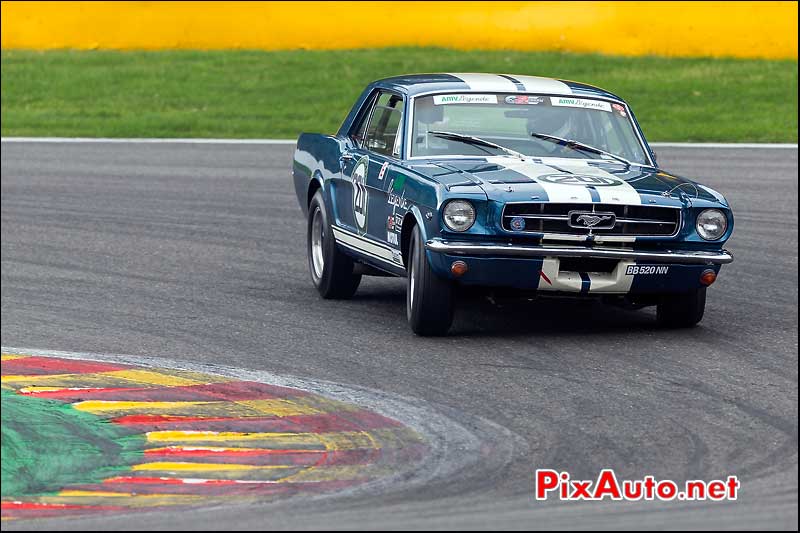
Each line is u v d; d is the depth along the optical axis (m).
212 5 97.44
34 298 37.47
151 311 35.53
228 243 46.62
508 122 33.97
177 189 58.19
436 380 27.47
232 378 27.94
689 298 31.75
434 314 30.98
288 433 23.69
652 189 30.88
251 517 18.70
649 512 18.75
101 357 30.06
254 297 37.44
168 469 21.56
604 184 30.73
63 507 19.52
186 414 24.98
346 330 32.75
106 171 62.84
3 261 43.44
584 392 26.30
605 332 32.19
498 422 24.23
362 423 24.31
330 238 36.59
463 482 20.59
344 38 97.75
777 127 73.00
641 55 94.69
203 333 32.69
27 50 97.31
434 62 91.62
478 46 96.94
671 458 21.78
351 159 35.84
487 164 32.34
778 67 90.00
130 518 18.78
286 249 45.56
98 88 86.75
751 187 56.84
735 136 71.25
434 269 30.39
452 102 34.19
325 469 21.48
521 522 18.22
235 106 81.69
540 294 30.56
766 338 31.41
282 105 81.88
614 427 23.77
